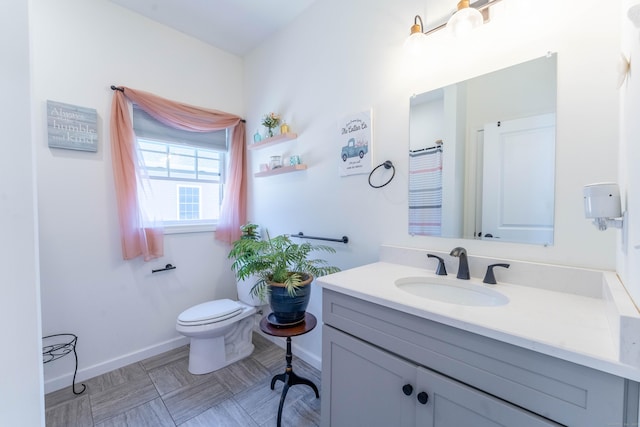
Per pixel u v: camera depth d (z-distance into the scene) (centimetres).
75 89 177
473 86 121
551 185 103
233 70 258
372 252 162
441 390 81
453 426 79
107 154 191
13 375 61
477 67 120
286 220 220
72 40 176
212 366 192
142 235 200
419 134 140
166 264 221
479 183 121
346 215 175
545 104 104
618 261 86
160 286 218
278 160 218
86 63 181
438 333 82
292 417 150
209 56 242
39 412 65
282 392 156
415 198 142
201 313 191
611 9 91
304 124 202
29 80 63
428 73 136
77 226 180
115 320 196
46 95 167
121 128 192
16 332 62
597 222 75
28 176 63
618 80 78
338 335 112
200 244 240
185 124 224
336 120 179
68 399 163
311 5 194
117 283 197
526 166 109
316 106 193
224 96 252
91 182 185
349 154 171
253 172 254
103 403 160
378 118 157
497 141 116
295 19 207
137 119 207
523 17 108
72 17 176
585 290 94
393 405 94
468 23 107
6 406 61
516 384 68
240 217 256
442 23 130
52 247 171
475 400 74
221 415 151
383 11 153
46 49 167
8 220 60
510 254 113
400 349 92
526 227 109
